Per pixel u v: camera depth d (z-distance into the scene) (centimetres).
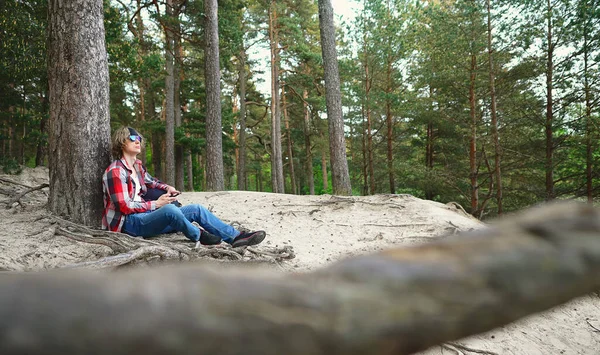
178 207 365
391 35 1678
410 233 517
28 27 1070
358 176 2505
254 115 3862
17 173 978
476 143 1540
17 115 1291
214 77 1261
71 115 382
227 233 358
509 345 309
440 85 1546
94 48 393
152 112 2648
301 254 410
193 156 3672
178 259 309
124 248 320
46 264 300
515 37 1285
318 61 2280
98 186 389
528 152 1501
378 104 1931
